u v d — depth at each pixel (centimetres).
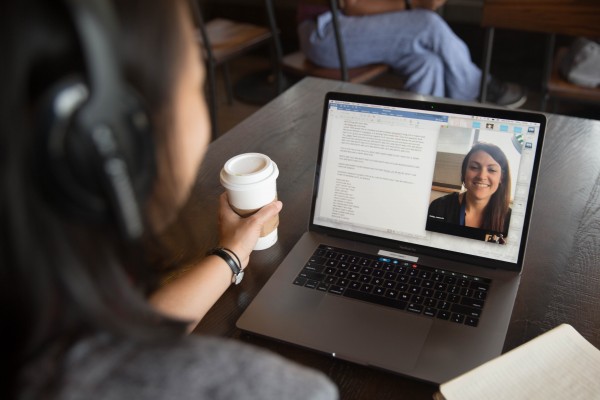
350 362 80
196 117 47
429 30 228
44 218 34
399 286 90
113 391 39
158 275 47
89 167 35
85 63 33
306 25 244
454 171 94
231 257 91
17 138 32
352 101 100
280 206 99
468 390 67
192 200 117
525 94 290
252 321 86
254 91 337
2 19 31
